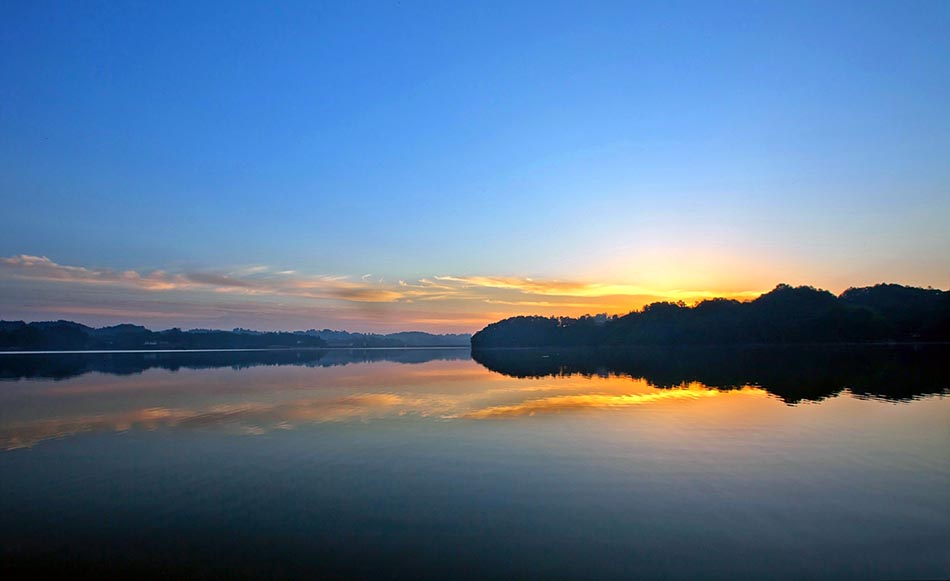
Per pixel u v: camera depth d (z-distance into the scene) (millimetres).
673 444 20625
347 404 32469
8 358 99125
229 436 23078
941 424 23984
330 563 11289
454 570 10938
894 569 10805
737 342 112938
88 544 12336
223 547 12094
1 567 11367
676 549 11711
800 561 11148
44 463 19000
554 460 18562
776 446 20141
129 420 27188
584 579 10547
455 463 18344
